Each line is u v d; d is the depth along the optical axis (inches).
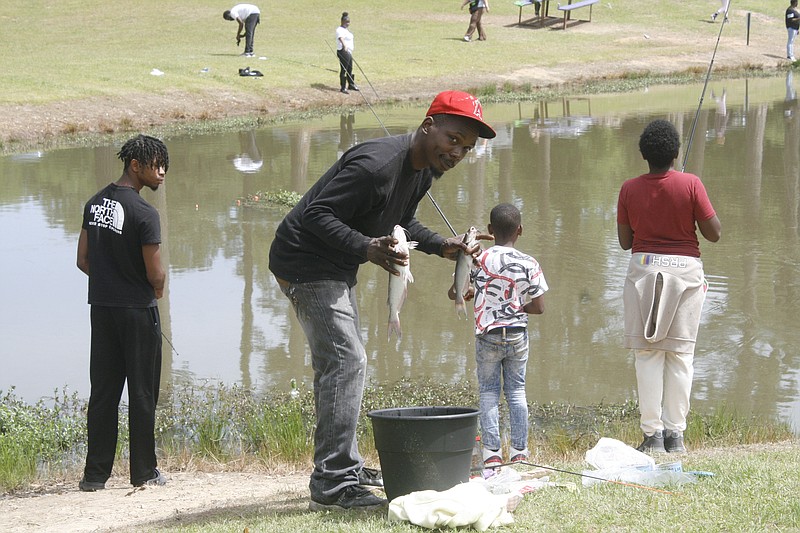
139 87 1052.5
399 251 176.7
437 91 1183.6
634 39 1567.4
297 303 191.3
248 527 178.9
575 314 403.5
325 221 180.2
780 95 1157.1
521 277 229.0
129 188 235.9
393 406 307.9
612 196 625.6
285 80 1146.7
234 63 1210.6
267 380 342.3
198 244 524.7
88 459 243.1
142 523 199.8
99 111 964.6
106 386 240.4
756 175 682.8
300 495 218.1
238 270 478.3
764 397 316.8
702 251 493.4
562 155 772.6
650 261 248.8
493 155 773.9
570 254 488.7
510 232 235.1
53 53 1280.8
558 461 242.8
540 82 1270.9
